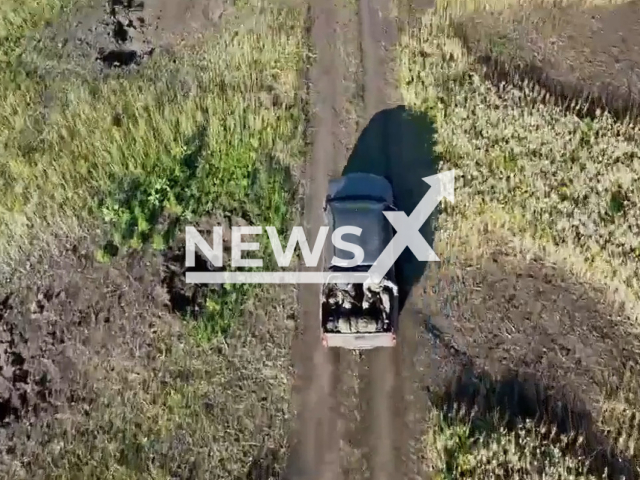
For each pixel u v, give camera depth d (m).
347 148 16.05
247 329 13.70
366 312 12.74
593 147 14.99
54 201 15.39
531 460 11.53
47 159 15.91
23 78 17.58
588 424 12.26
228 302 13.96
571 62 17.00
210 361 13.32
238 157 15.85
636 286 13.36
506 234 14.41
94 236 15.07
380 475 12.04
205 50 17.94
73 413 12.94
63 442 12.59
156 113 16.47
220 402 12.89
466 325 13.51
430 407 12.55
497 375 12.90
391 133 16.14
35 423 12.90
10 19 18.72
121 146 16.03
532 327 13.41
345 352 13.35
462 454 11.66
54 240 15.06
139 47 18.31
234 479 12.02
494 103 15.95
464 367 13.02
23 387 13.34
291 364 13.29
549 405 12.48
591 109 15.82
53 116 16.83
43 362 13.59
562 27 17.69
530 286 13.87
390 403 12.75
